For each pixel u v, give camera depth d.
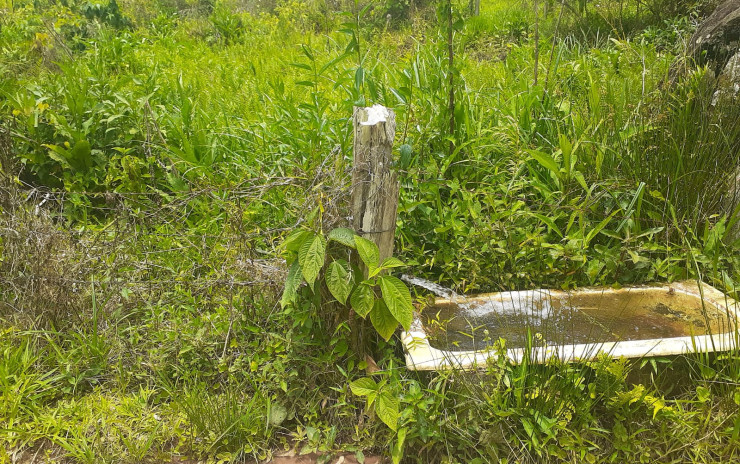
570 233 3.55
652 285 3.24
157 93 5.21
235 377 2.86
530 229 3.47
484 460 2.44
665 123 3.79
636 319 3.00
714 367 2.67
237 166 4.16
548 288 3.34
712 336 2.73
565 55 6.57
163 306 3.23
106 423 2.65
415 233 3.48
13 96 4.55
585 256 3.29
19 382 2.73
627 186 3.58
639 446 2.46
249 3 12.55
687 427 2.47
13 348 2.96
